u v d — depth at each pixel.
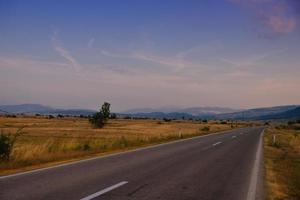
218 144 30.02
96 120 73.31
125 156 18.80
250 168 15.37
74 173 12.51
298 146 34.47
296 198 9.84
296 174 14.36
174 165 15.50
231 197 9.42
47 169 13.38
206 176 12.72
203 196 9.41
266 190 10.66
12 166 13.84
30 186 9.95
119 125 93.50
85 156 18.64
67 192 9.23
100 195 8.99
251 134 53.03
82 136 45.03
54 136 44.59
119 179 11.48
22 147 19.55
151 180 11.49
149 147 25.52
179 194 9.52
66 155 18.11
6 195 8.73
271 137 46.25
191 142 31.95
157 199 8.84
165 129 70.44
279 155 22.72
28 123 91.31
